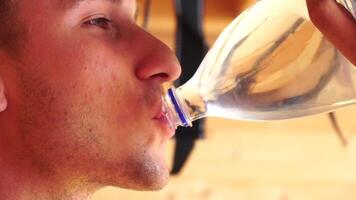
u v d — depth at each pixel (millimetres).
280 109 501
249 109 506
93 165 476
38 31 460
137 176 478
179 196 1130
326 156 1153
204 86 504
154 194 1119
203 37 732
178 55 724
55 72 463
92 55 465
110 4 474
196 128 801
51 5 460
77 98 466
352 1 393
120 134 473
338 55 475
